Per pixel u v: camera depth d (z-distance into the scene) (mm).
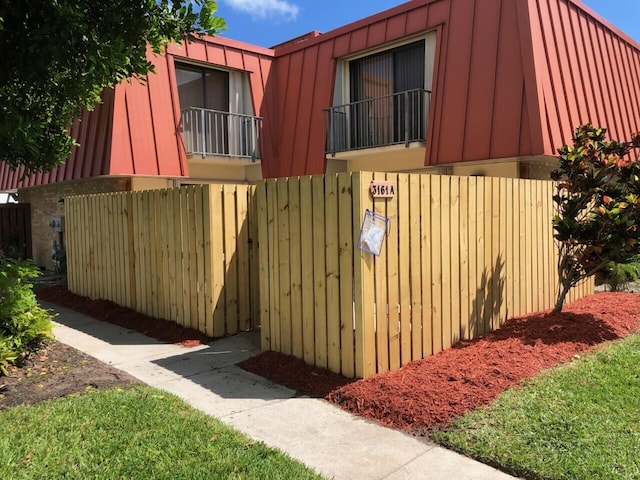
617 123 11305
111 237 8797
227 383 5086
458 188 5770
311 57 13289
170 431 3812
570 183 6375
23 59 4707
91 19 4895
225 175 13859
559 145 9047
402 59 11867
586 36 10891
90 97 6129
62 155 6531
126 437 3688
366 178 4711
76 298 9703
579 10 10766
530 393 4359
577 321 6414
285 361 5484
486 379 4621
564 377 4723
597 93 10750
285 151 13672
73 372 5203
